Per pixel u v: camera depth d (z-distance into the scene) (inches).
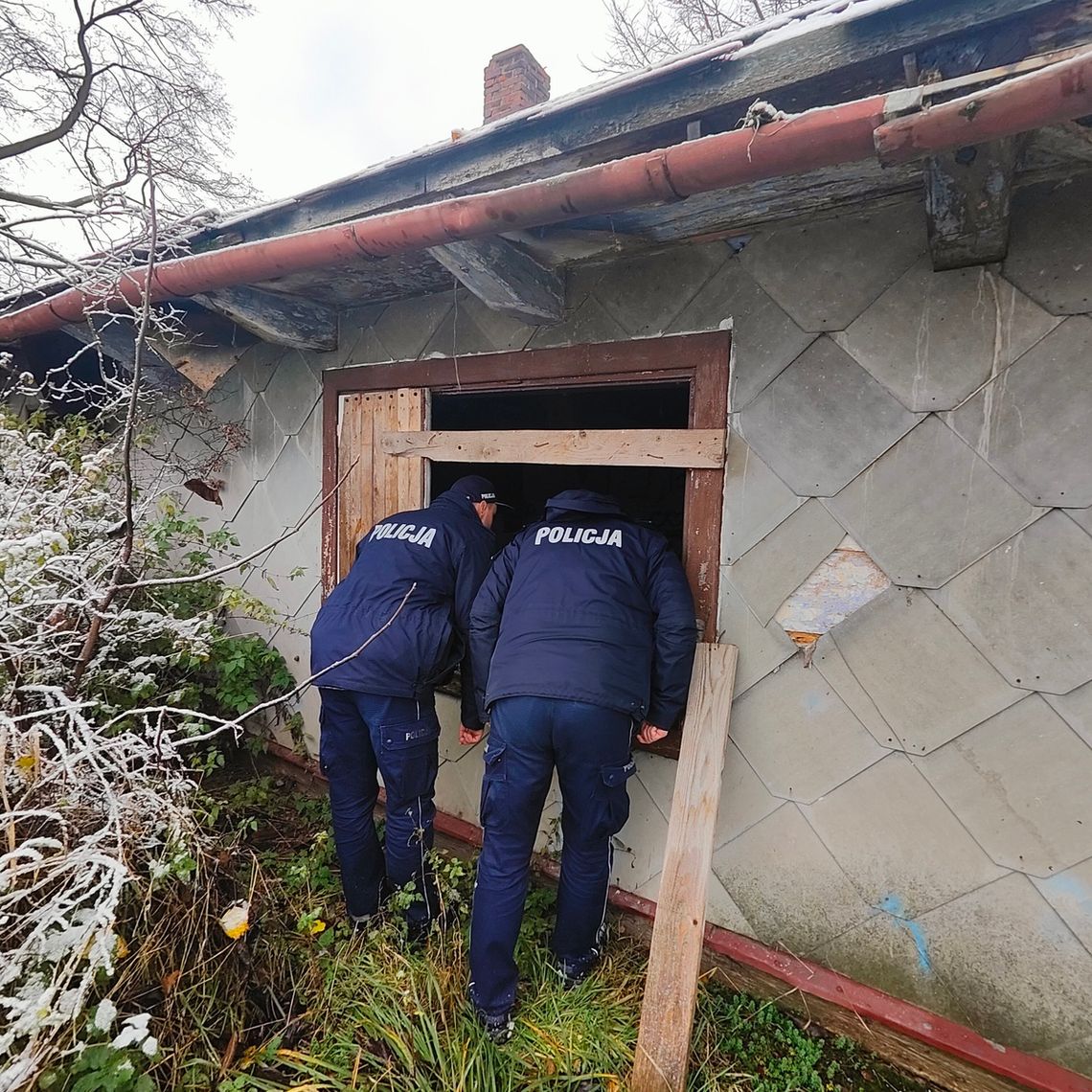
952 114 39.4
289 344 111.0
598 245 76.9
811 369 71.7
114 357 130.2
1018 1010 67.6
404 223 62.0
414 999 75.7
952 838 69.3
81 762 79.3
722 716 77.7
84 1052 57.0
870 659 71.7
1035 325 60.1
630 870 92.1
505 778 74.4
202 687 134.2
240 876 92.3
